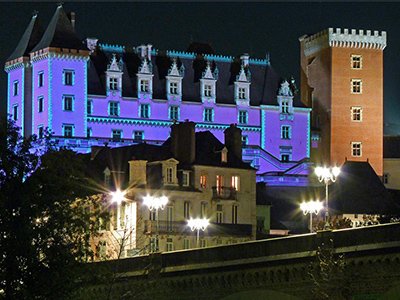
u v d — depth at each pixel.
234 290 108.19
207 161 175.38
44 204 110.81
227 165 177.88
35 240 110.25
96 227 113.12
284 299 102.44
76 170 114.44
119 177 167.25
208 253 111.56
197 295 112.69
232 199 176.62
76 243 110.56
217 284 109.94
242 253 107.25
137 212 161.50
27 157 114.25
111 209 161.38
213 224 170.50
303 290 100.56
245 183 179.88
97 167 172.12
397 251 92.44
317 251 98.19
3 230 109.81
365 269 95.12
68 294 109.19
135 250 144.88
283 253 102.50
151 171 169.25
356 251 95.94
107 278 112.81
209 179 174.75
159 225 163.88
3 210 108.81
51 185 111.75
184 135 173.88
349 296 95.62
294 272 101.00
